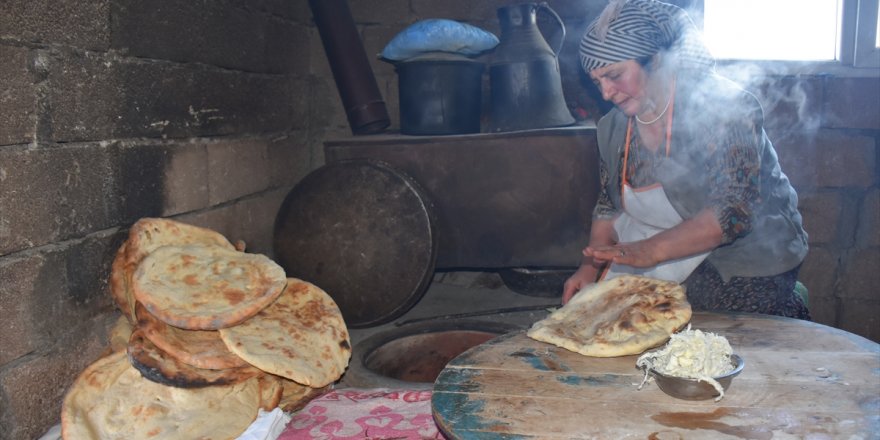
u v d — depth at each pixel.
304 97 3.88
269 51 3.42
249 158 3.19
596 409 1.44
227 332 1.97
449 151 3.37
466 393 1.54
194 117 2.71
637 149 2.29
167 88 2.51
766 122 3.76
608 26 2.05
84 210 2.09
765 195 2.23
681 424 1.36
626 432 1.33
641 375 1.60
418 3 4.03
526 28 3.61
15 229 1.84
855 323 3.84
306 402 2.18
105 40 2.17
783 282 2.28
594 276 2.42
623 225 2.46
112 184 2.22
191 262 2.13
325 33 3.72
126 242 2.20
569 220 3.35
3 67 1.79
